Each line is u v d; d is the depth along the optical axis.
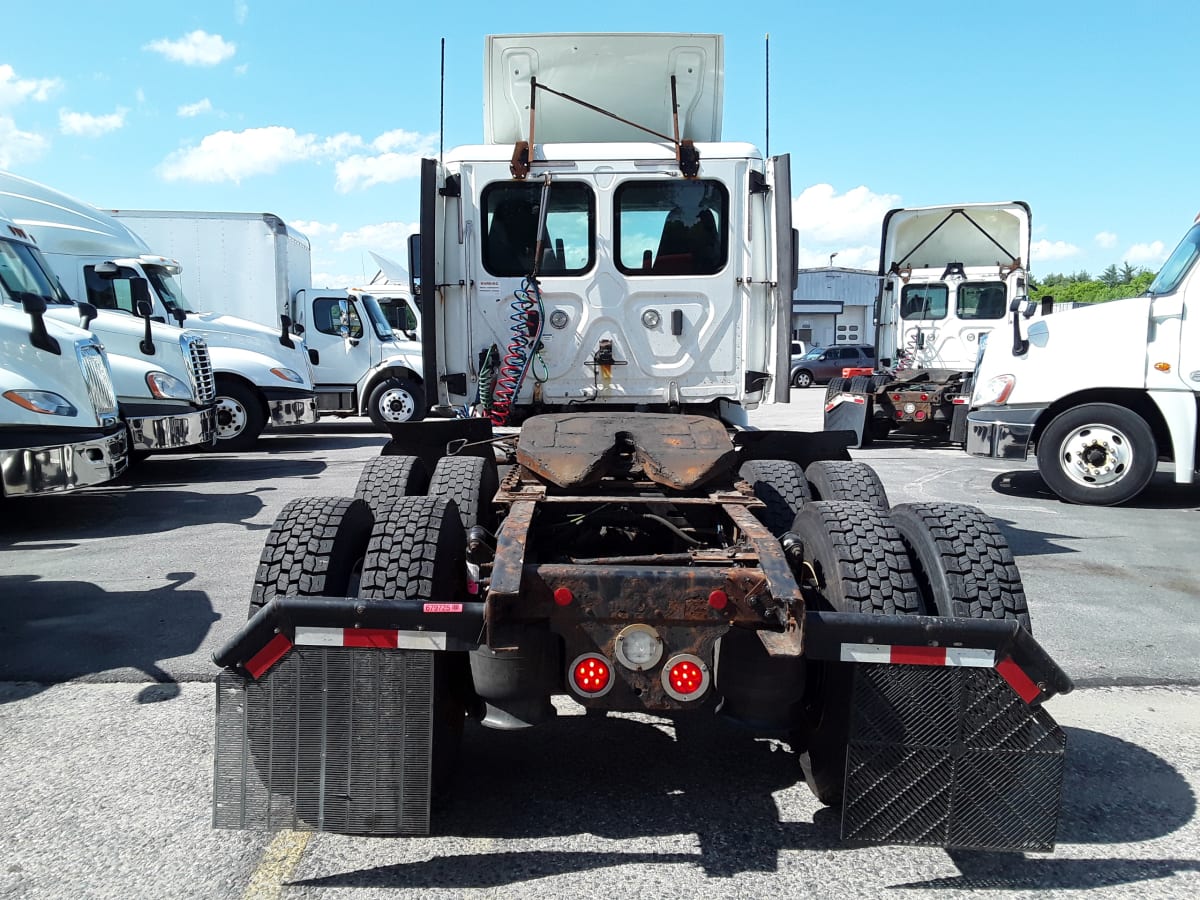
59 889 2.72
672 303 5.49
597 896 2.70
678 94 5.91
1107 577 6.34
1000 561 3.06
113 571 6.41
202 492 9.87
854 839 2.72
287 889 2.73
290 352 14.31
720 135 6.00
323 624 2.72
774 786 3.40
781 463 4.60
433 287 5.41
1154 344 8.73
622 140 5.94
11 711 4.03
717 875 2.82
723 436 4.04
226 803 2.77
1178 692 4.34
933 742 2.71
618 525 3.91
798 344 35.72
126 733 3.81
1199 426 8.70
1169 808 3.26
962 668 2.70
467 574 3.42
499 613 2.64
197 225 15.29
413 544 3.00
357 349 16.58
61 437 7.45
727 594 2.71
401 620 2.72
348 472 11.45
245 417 13.72
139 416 10.34
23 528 7.96
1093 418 9.05
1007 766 2.71
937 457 12.93
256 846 2.97
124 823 3.10
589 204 5.43
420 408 16.53
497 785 3.40
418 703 2.74
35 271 9.24
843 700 2.83
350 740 2.74
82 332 8.03
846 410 14.35
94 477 7.61
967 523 3.20
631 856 2.92
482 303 5.54
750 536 3.10
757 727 2.90
